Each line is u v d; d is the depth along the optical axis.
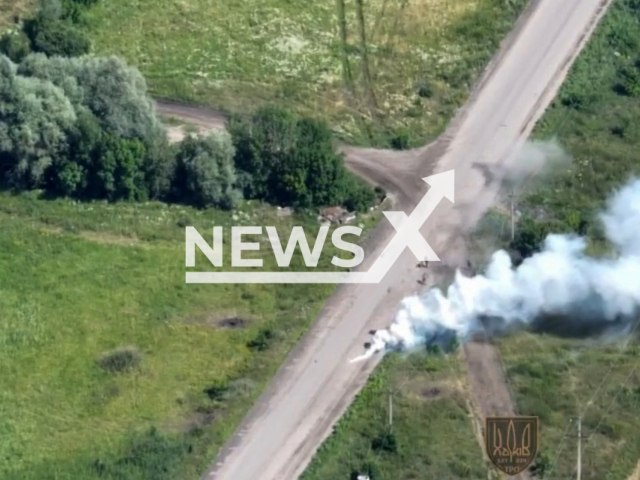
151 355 80.94
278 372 79.69
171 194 91.25
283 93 98.06
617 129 95.38
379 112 96.75
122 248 87.62
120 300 84.25
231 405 77.88
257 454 75.44
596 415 77.19
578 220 88.25
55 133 90.62
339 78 99.06
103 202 90.88
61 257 87.12
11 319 83.19
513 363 80.12
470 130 95.50
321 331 82.06
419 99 97.50
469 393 78.38
